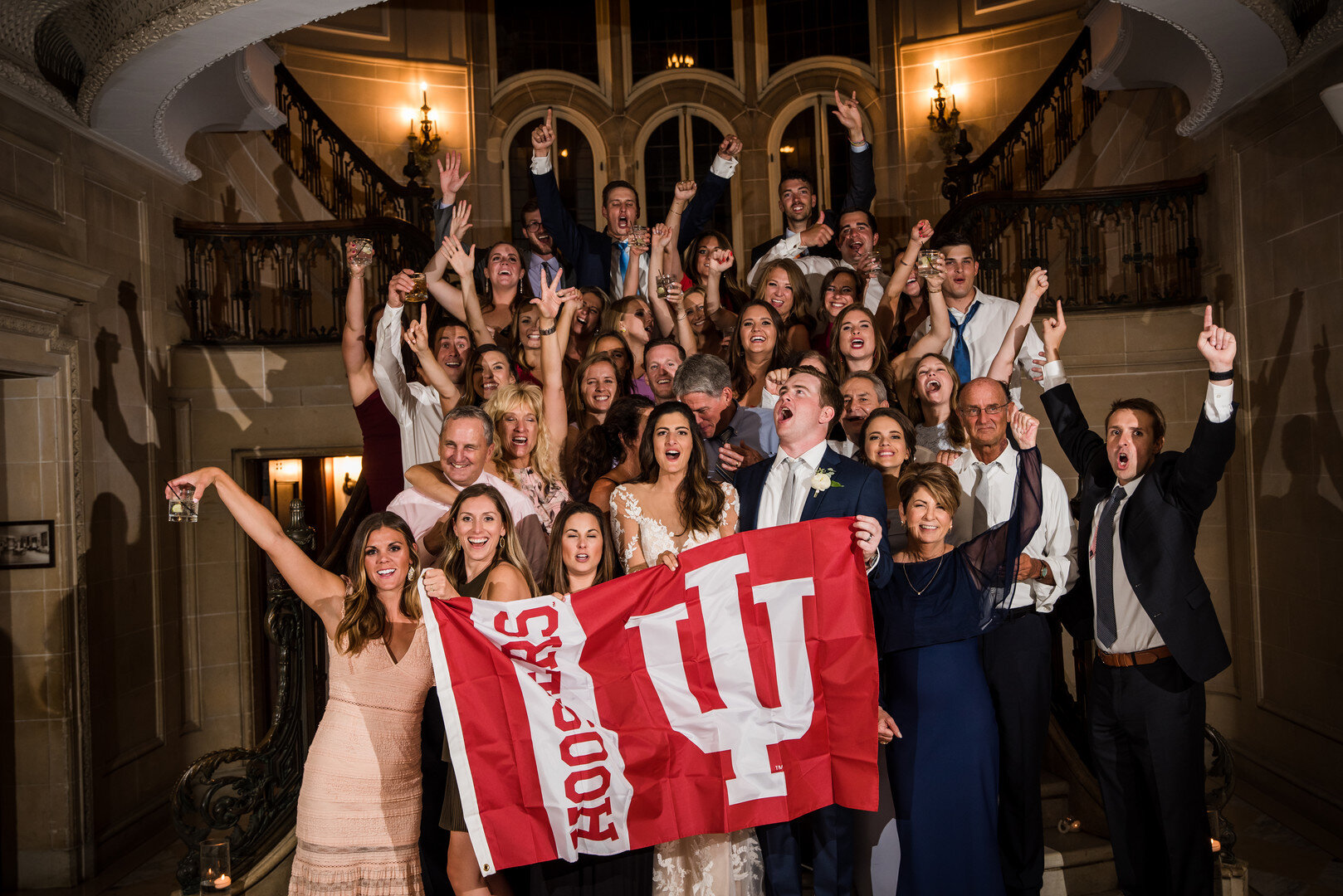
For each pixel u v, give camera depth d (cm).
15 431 606
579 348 552
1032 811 376
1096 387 676
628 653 332
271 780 451
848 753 336
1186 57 609
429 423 467
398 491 478
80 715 610
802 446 363
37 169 589
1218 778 413
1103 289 788
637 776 328
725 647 336
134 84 569
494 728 322
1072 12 997
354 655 334
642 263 615
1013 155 959
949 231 734
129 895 580
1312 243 562
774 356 482
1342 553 544
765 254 661
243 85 677
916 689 348
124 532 670
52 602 606
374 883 327
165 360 725
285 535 343
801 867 396
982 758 344
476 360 468
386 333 452
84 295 622
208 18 491
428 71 1109
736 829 329
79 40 569
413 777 339
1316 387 564
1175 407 666
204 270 766
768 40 1148
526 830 320
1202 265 682
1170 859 362
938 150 1080
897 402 474
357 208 1016
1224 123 650
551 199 611
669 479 356
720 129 1154
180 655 734
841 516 350
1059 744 451
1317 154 555
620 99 1154
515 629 326
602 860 331
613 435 412
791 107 1138
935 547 355
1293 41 536
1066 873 411
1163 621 356
